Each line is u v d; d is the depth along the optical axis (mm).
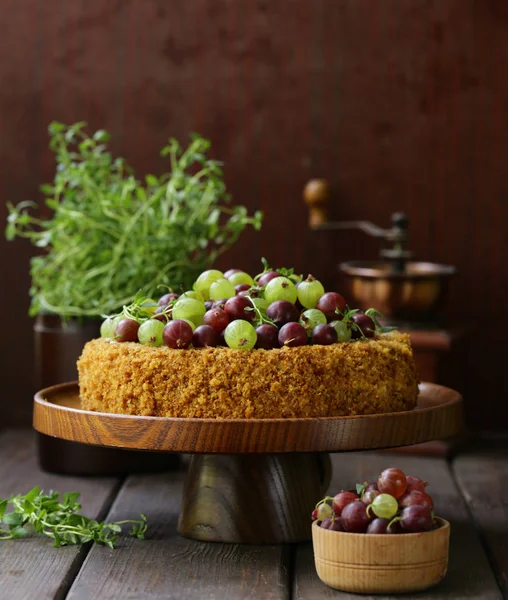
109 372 1882
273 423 1729
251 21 3219
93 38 3262
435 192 3203
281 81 3221
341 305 1953
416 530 1682
